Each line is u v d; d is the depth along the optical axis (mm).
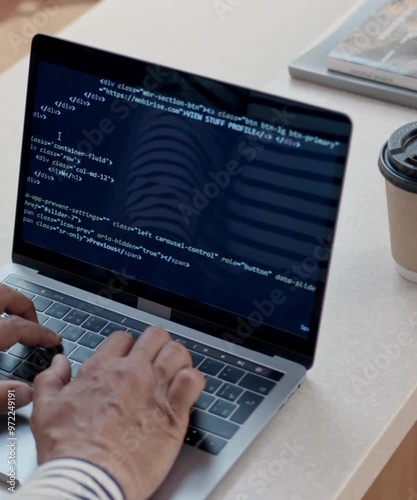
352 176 1239
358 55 1392
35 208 1049
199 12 1604
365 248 1128
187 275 976
